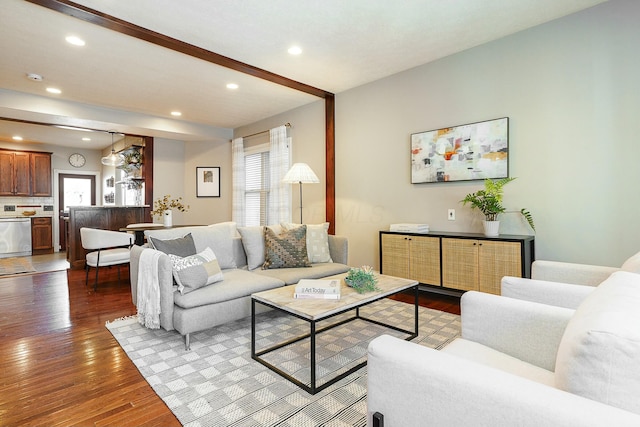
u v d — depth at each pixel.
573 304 1.59
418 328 2.72
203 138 6.47
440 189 3.69
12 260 6.38
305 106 5.12
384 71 3.95
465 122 3.46
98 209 5.69
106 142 7.76
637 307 0.84
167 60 3.50
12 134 6.70
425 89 3.76
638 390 0.69
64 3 2.47
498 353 1.35
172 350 2.37
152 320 2.45
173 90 4.41
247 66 3.67
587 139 2.78
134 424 1.60
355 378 1.99
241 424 1.59
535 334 1.33
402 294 3.81
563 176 2.90
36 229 7.52
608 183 2.69
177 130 5.92
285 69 3.83
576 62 2.81
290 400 1.77
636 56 2.55
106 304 3.50
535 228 3.05
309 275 3.09
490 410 0.77
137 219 6.18
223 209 6.73
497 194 3.02
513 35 3.13
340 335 2.62
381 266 3.84
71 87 4.25
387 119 4.12
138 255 2.74
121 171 7.84
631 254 2.60
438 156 3.64
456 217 3.57
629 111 2.59
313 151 5.04
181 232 3.04
